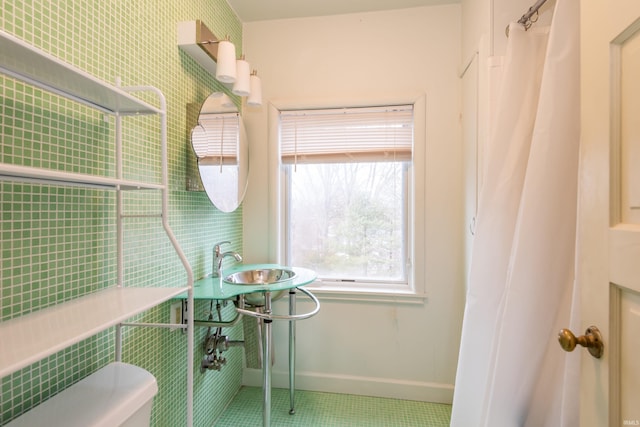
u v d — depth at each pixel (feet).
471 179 5.36
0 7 2.29
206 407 5.24
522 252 3.34
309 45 6.56
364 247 6.75
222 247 5.87
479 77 4.85
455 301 6.15
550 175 3.24
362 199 6.73
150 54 3.92
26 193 2.52
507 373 3.37
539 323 3.29
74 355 2.90
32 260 2.55
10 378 2.40
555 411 3.25
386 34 6.31
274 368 6.75
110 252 3.32
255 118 6.72
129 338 3.54
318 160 6.56
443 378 6.23
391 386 6.35
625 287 1.77
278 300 6.69
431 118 6.16
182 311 4.45
